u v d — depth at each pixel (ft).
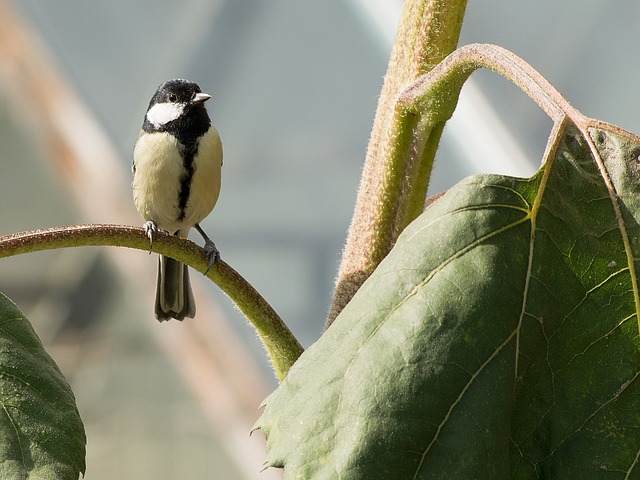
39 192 47.73
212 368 47.37
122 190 46.14
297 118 43.91
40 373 12.92
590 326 11.30
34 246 14.01
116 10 45.03
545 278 11.24
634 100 38.04
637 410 11.16
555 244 11.36
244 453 47.98
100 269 49.44
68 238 14.17
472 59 12.96
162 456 48.93
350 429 10.63
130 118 44.96
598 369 11.25
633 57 38.06
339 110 43.34
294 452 10.72
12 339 13.04
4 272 49.96
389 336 10.91
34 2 44.96
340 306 14.80
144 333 48.80
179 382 48.85
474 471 10.46
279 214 44.80
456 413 10.62
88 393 49.85
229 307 46.26
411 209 14.62
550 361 11.16
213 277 14.71
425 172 14.53
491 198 11.37
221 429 48.34
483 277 11.03
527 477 11.00
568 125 11.84
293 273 44.91
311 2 42.70
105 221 47.26
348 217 43.88
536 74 12.12
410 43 14.55
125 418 49.44
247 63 44.01
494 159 37.99
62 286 49.83
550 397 11.12
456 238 11.22
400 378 10.69
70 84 45.06
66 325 50.03
